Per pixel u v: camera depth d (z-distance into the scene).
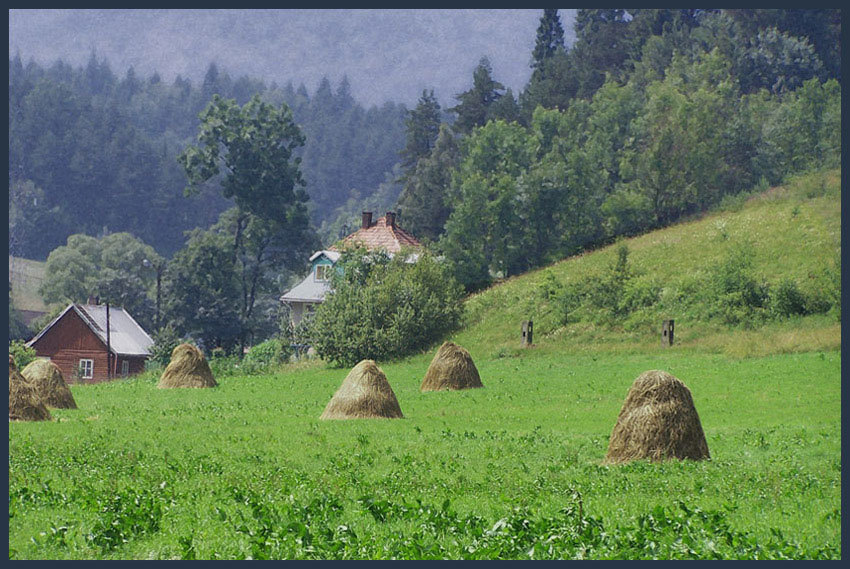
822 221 171.25
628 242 193.25
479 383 99.44
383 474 47.50
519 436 63.41
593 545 33.03
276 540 33.03
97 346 188.50
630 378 103.88
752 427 68.81
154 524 35.50
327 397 95.94
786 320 135.62
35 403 71.38
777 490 43.75
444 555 31.83
